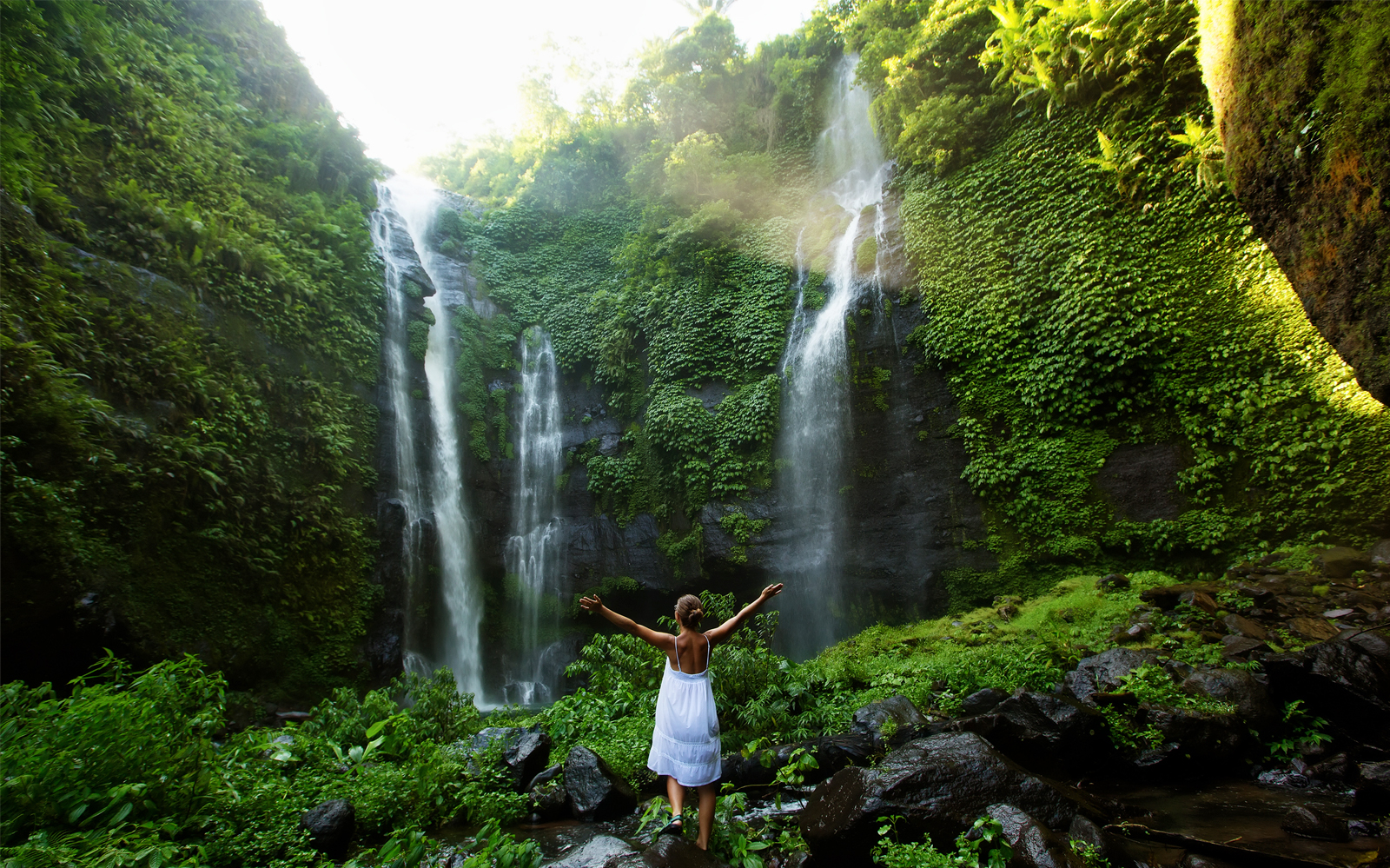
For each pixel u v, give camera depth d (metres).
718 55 25.55
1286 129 6.50
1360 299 6.10
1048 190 14.45
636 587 17.11
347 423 14.22
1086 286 13.09
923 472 14.59
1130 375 12.43
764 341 17.56
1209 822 4.86
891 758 4.82
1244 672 6.61
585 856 4.23
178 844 4.53
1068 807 4.45
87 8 12.15
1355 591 8.27
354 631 12.88
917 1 19.34
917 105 17.80
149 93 12.96
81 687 5.34
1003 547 13.23
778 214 21.11
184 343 11.11
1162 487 11.85
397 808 5.63
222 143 14.64
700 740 4.38
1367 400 10.06
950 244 15.53
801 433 16.38
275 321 13.16
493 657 17.11
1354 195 5.83
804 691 8.01
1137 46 13.12
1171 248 12.46
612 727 7.57
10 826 4.09
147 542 9.73
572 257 22.88
